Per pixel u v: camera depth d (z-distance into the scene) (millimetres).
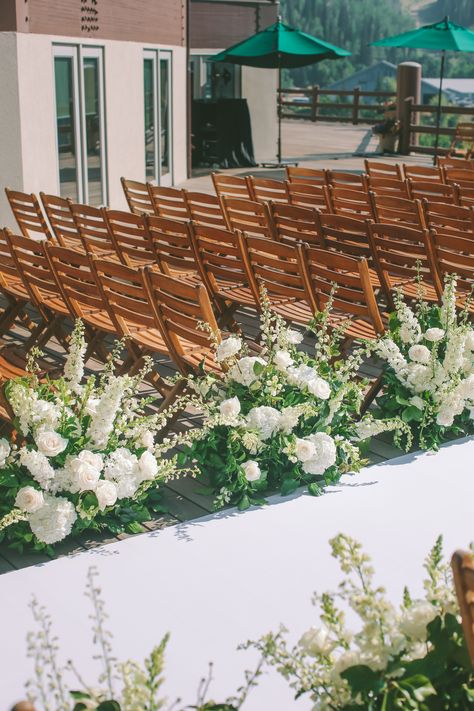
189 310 4453
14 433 4078
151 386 5523
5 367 4578
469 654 1921
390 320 4746
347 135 21625
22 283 6344
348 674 2037
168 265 6754
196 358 4715
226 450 4086
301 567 3504
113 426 3838
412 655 2111
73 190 11023
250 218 6859
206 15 16438
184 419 4992
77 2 10734
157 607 3271
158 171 13617
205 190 13789
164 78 13812
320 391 4086
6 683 2885
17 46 9539
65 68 10672
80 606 3281
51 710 2725
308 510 3912
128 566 3523
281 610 3248
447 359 4391
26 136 9844
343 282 5062
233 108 16172
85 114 11180
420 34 16828
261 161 17094
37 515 3549
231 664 2973
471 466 4293
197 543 3674
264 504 3959
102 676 2227
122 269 4793
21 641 3090
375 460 4398
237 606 3271
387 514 3861
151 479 3816
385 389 4730
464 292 5855
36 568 3512
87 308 5688
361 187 8586
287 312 5578
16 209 7273
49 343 6414
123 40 12023
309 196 7895
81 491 3670
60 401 3811
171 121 14070
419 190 8312
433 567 2252
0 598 3326
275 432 4055
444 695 2049
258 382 4160
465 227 6539
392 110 18734
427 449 4434
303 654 2219
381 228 5906
